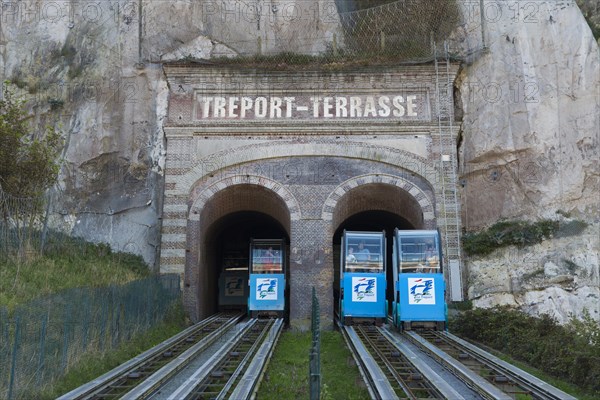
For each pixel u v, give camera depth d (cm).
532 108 2905
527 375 1434
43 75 3325
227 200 3162
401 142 2978
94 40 3381
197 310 2847
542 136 2866
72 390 1281
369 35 3453
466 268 2855
